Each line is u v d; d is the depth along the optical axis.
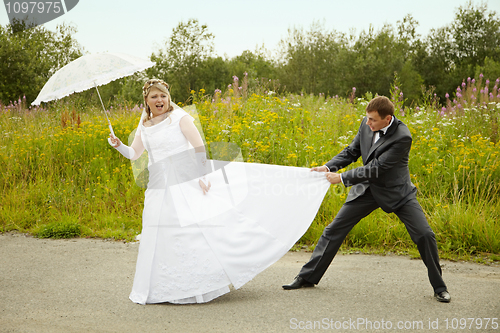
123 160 8.02
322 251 3.74
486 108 9.27
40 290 3.79
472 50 32.56
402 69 25.92
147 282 3.45
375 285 3.85
